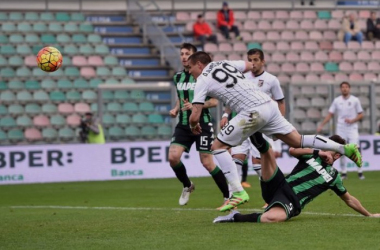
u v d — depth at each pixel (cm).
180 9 9644
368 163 7350
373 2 10312
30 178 6638
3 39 8312
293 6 9962
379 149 7356
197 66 3306
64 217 3669
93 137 6950
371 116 7369
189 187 4066
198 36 8888
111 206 4281
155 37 8756
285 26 9488
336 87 7306
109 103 7244
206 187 5594
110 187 5881
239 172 4325
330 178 3070
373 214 3234
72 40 8562
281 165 7181
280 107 4062
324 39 9438
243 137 3152
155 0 9544
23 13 8719
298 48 9231
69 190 5688
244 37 9206
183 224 3125
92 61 8344
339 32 9456
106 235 2859
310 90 7594
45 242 2725
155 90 7062
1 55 8062
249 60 4012
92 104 7819
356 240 2531
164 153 6981
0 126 7338
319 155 3077
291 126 3130
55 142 7469
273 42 9181
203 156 3934
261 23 9450
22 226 3297
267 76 4022
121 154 6869
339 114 6169
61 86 7956
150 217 3509
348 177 6431
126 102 7325
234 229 2836
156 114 7481
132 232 2919
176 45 9031
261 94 3111
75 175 6750
